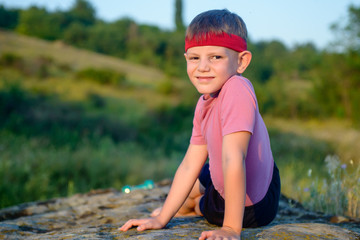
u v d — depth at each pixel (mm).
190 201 1906
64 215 2166
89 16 73375
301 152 9969
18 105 13867
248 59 1478
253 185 1506
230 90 1385
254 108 1382
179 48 51281
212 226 1640
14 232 1762
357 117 19859
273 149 10078
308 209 2445
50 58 30438
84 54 42031
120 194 2707
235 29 1426
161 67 49969
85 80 28312
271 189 1645
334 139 11781
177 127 18297
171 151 12609
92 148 9422
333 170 2484
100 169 7125
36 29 57406
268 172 1560
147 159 9648
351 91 21172
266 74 28891
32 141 8797
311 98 23406
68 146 9250
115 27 63688
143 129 16219
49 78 25391
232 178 1286
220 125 1431
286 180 4676
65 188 6105
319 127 18203
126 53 58531
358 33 21141
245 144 1330
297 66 40938
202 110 1545
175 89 28812
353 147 9672
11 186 5230
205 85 1423
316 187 2584
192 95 22219
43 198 5211
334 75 21828
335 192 2406
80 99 20625
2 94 13922
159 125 18172
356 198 2359
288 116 22453
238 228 1296
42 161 6750
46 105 15547
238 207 1291
